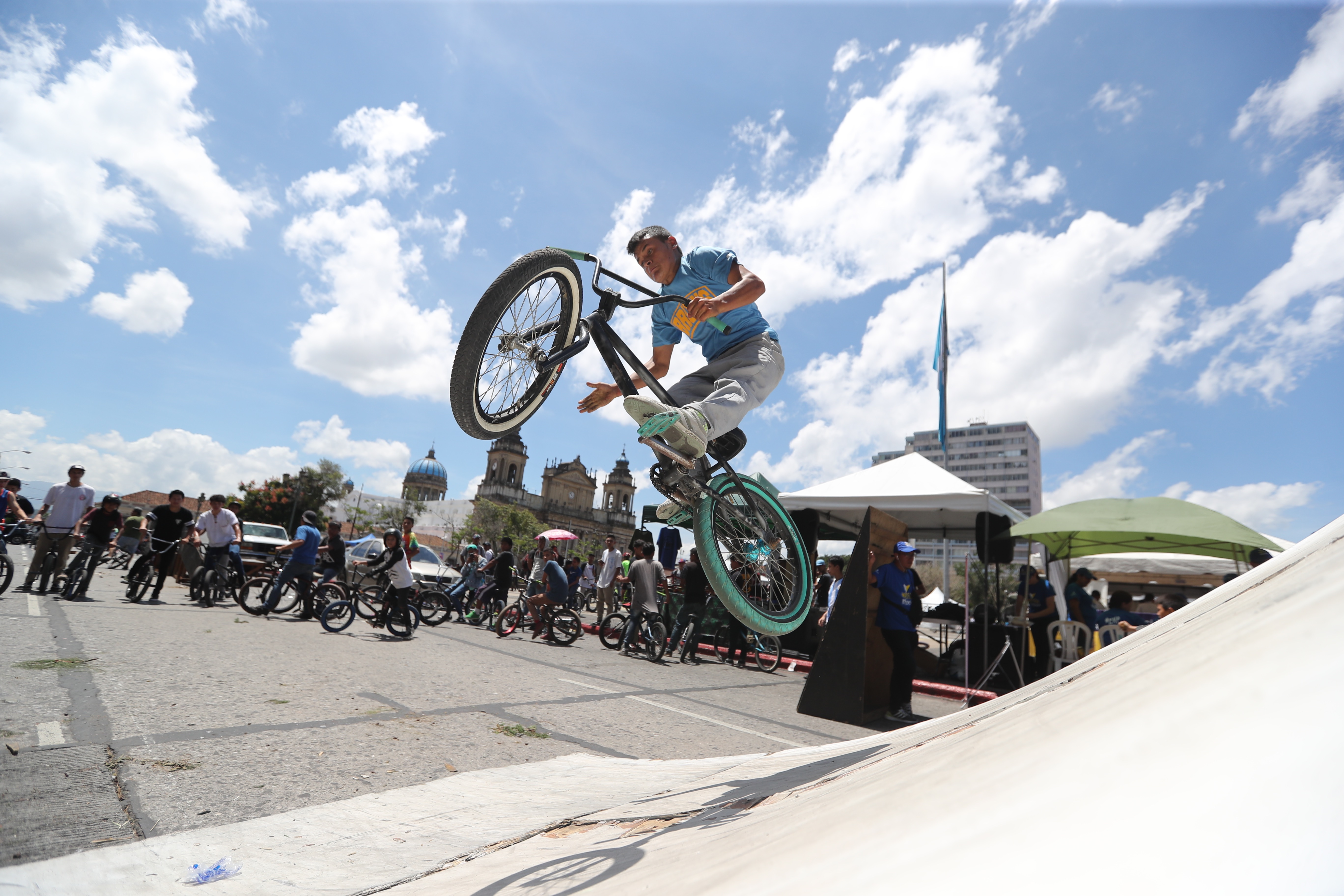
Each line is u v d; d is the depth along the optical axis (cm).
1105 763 57
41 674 450
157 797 271
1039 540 942
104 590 1073
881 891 59
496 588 1212
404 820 258
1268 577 103
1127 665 97
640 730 480
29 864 205
